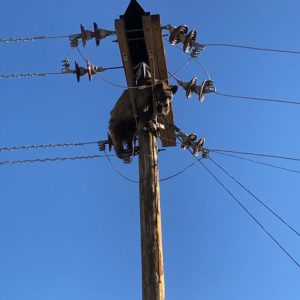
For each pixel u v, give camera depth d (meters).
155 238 9.91
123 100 11.64
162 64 11.23
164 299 9.46
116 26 11.04
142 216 10.15
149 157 10.75
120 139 11.77
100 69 11.55
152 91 11.19
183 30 11.08
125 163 11.83
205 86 11.35
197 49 11.14
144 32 10.92
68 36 11.55
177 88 11.35
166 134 11.70
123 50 11.20
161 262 9.74
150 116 11.13
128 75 11.32
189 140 11.73
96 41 11.48
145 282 9.56
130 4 11.40
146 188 10.41
